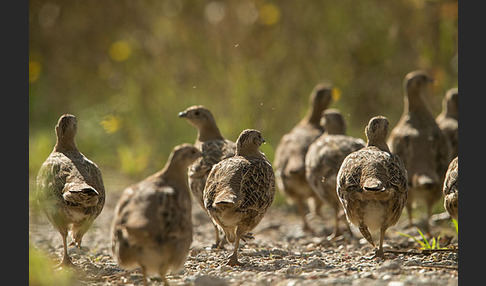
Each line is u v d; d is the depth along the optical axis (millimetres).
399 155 12984
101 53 24094
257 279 8648
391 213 9812
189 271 9625
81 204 9438
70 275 9250
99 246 11859
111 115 20281
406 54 19734
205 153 11641
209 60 19875
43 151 18797
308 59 20156
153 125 19844
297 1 20375
